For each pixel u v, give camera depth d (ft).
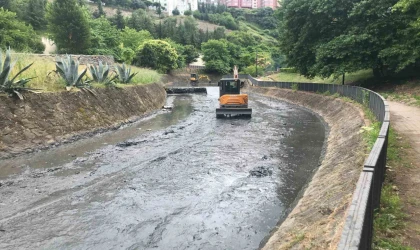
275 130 51.80
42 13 193.67
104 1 357.00
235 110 64.59
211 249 17.15
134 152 36.65
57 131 40.11
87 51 136.67
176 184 26.78
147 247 17.31
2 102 35.78
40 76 46.06
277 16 108.99
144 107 69.36
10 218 20.44
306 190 24.58
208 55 249.75
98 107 50.70
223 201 23.36
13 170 29.55
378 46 74.08
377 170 13.43
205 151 37.63
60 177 28.04
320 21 83.30
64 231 18.95
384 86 79.97
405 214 14.89
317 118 65.41
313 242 14.20
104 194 24.56
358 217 8.32
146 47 185.68
